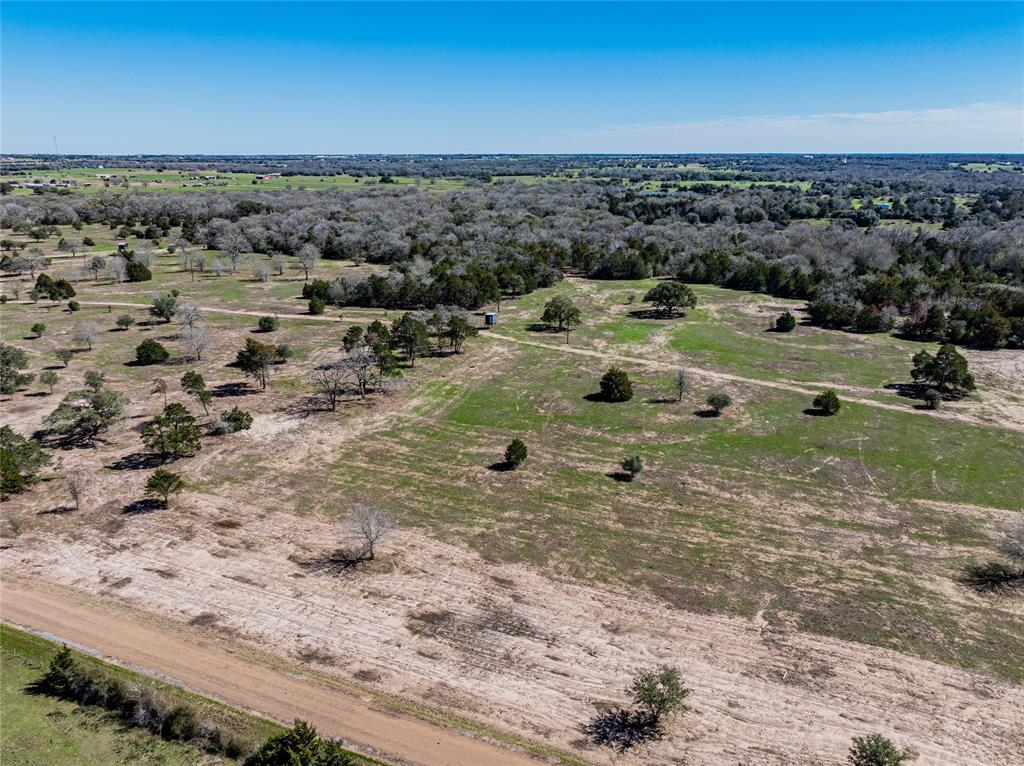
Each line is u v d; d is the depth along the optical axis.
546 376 64.00
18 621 29.16
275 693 25.45
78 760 21.80
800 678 26.91
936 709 25.42
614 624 29.95
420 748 23.12
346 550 35.31
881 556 35.12
